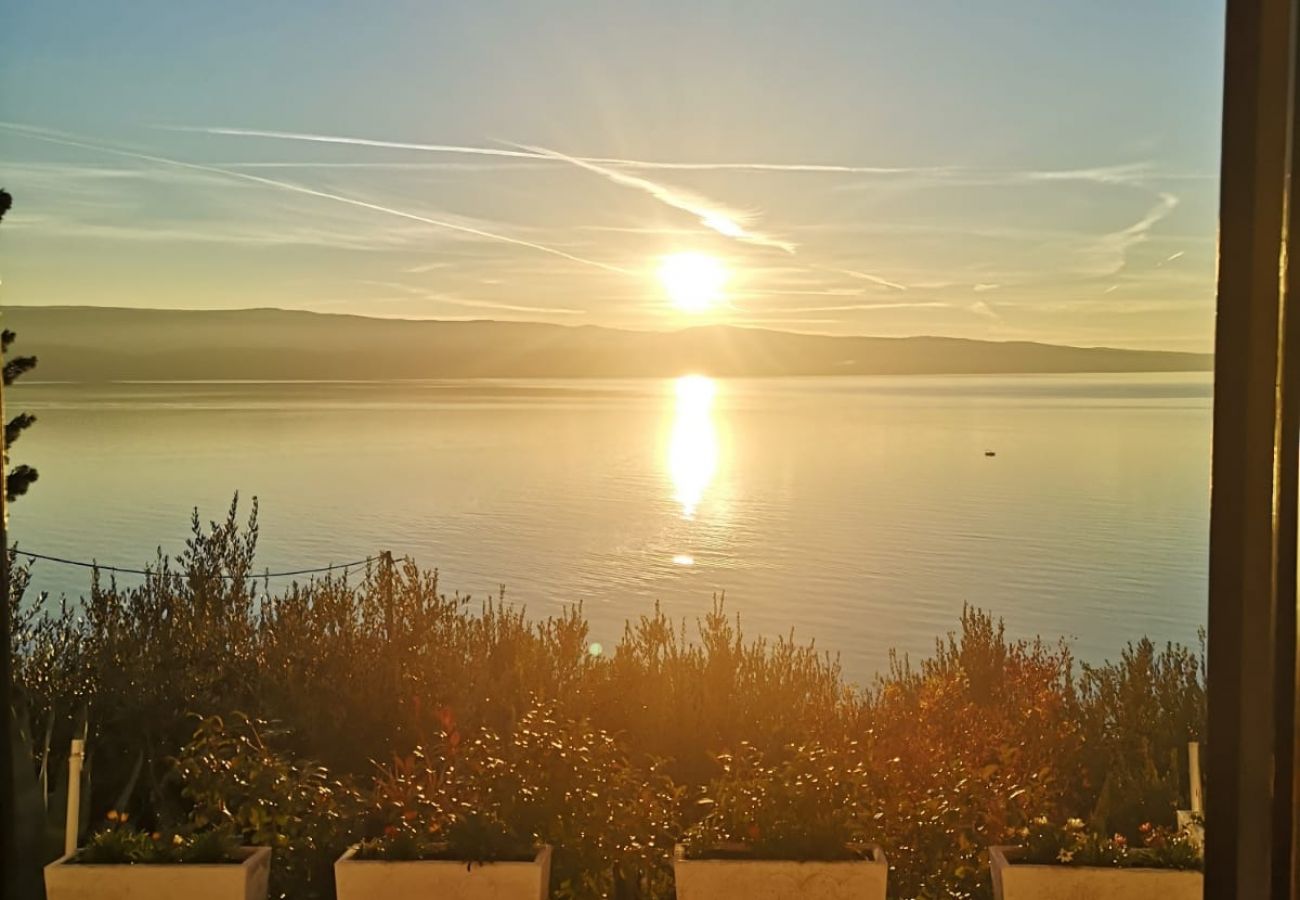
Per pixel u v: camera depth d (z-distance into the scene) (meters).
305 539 28.50
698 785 5.27
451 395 138.75
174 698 5.71
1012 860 3.77
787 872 3.66
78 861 3.86
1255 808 2.08
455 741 4.50
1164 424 74.44
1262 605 2.08
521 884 3.72
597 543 29.25
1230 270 2.07
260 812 4.11
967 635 6.95
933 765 4.65
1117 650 15.53
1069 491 40.75
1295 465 2.02
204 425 72.56
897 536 30.33
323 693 5.84
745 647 7.52
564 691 6.09
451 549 27.72
